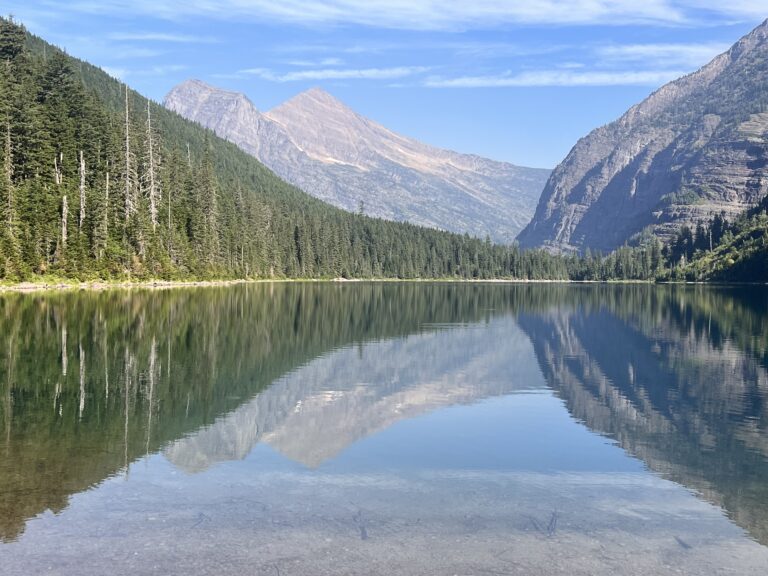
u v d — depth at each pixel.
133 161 135.62
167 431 24.12
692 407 30.91
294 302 99.75
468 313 89.06
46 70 135.25
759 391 34.91
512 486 19.00
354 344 52.06
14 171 110.56
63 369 35.91
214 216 157.62
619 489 18.98
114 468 19.67
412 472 20.17
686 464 21.66
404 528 15.55
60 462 20.05
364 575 13.07
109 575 12.91
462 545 14.66
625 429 26.42
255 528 15.35
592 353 49.84
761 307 105.06
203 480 18.86
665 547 14.89
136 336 50.34
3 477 18.56
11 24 138.50
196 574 13.01
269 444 22.97
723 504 17.83
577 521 16.33
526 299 130.00
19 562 13.40
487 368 42.28
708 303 117.38
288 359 43.03
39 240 101.06
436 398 32.41
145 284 120.12
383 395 32.66
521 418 28.25
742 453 23.06
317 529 15.37
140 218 122.94
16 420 24.95
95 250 111.12
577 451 23.02
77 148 128.38
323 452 22.22
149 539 14.60
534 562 13.88
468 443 23.86
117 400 28.91
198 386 32.78
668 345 54.69
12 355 39.88
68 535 14.75
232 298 101.06
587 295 152.38
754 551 14.77
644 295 153.12
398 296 132.38
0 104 107.75
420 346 52.12
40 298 80.75
